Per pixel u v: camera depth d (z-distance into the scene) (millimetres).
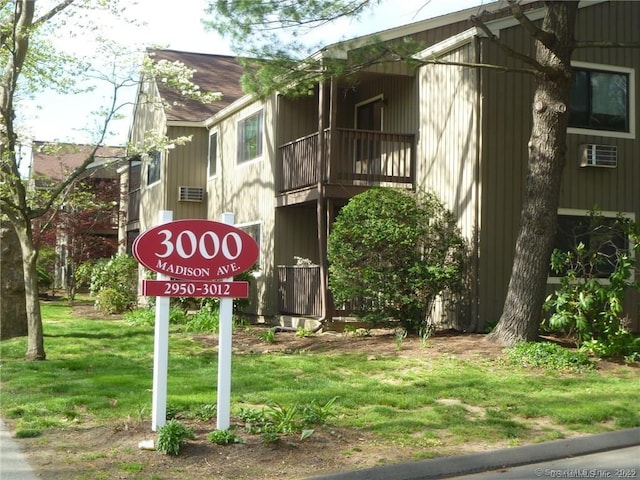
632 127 14867
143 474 5969
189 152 22172
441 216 13789
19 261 14383
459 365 10109
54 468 6113
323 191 14711
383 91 16719
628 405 8125
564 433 7254
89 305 23859
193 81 23469
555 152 11047
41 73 12133
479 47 13477
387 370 10023
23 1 11805
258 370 10172
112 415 7730
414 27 15664
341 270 12852
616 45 10977
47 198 12078
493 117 13469
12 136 10969
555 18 11016
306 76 11625
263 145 18219
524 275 11148
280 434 6930
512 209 13477
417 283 12531
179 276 6914
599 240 13039
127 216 27406
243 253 7090
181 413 7656
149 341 13398
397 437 6988
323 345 12320
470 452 6617
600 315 10883
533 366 10000
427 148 14938
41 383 9367
